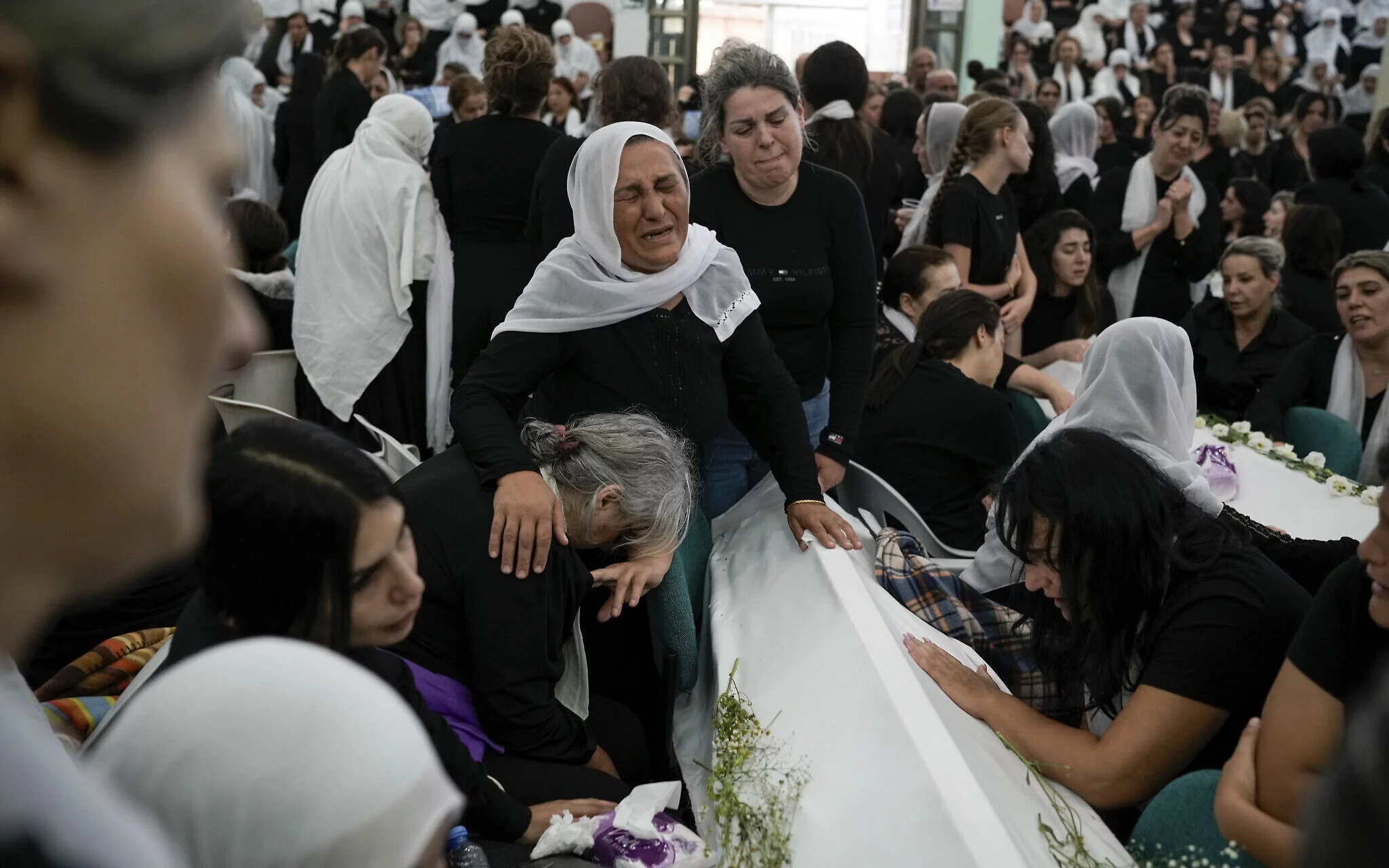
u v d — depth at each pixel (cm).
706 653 212
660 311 208
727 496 259
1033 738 170
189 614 138
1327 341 374
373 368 379
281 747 61
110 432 35
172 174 35
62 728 155
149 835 43
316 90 652
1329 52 1245
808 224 248
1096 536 167
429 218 383
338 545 129
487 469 184
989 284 402
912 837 130
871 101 668
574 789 181
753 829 146
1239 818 140
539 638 179
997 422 287
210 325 37
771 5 1388
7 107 32
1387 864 47
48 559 36
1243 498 296
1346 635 138
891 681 156
